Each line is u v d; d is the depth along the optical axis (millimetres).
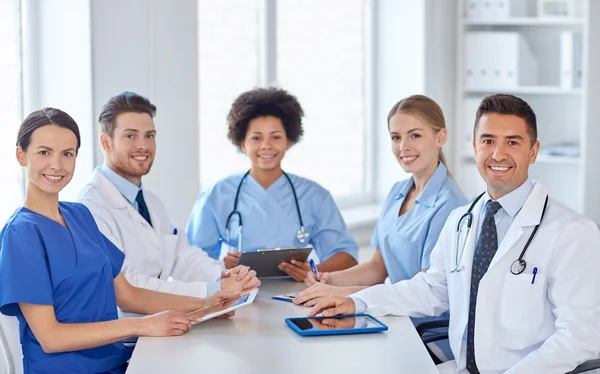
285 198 2887
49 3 2977
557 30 4559
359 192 4711
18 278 1858
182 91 3285
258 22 4117
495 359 2014
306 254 2553
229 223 2873
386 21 4648
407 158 2572
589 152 4160
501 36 4383
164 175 3244
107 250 2162
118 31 3023
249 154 2852
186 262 2678
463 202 2547
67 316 1960
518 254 2023
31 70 3000
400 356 1775
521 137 2047
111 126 2471
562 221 2002
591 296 1930
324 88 4469
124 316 2352
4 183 3016
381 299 2213
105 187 2449
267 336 1928
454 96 4707
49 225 1948
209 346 1841
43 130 1929
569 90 4227
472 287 2094
